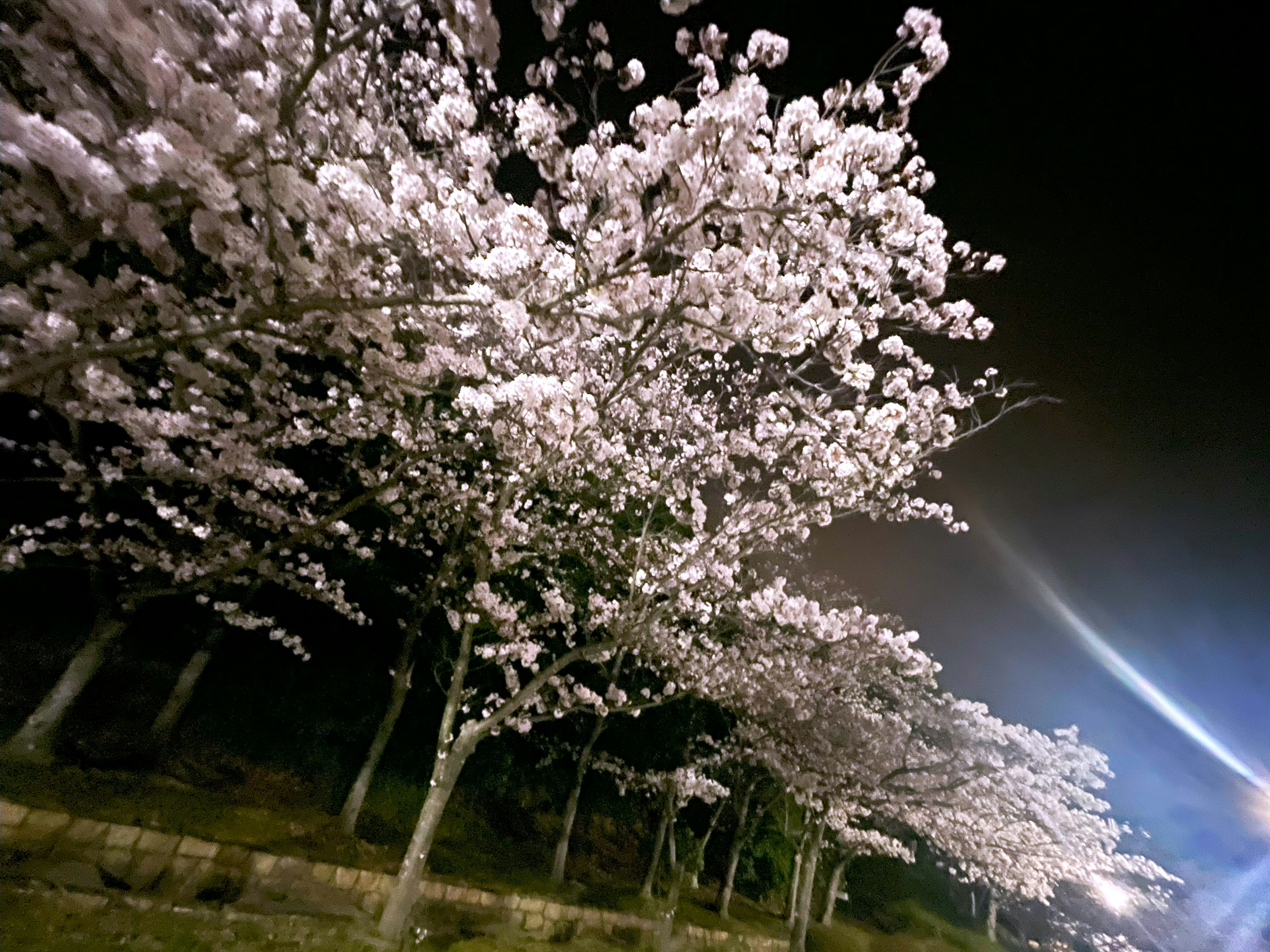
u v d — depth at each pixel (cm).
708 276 662
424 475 1309
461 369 841
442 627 1691
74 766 1056
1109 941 3128
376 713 1569
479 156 709
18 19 498
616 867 1989
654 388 1289
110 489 1182
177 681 1266
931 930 3011
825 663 1908
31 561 1214
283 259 612
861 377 721
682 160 594
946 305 800
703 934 1773
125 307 771
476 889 1305
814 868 2086
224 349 905
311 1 605
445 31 480
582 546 1582
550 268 623
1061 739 2306
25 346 609
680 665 1706
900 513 1073
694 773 1830
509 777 1842
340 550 1531
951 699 2339
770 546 1153
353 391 1218
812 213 613
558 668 1091
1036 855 2056
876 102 591
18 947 715
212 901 973
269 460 1101
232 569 1077
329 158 638
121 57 500
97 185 458
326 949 926
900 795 1716
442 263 714
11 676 1151
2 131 419
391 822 1476
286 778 1365
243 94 523
